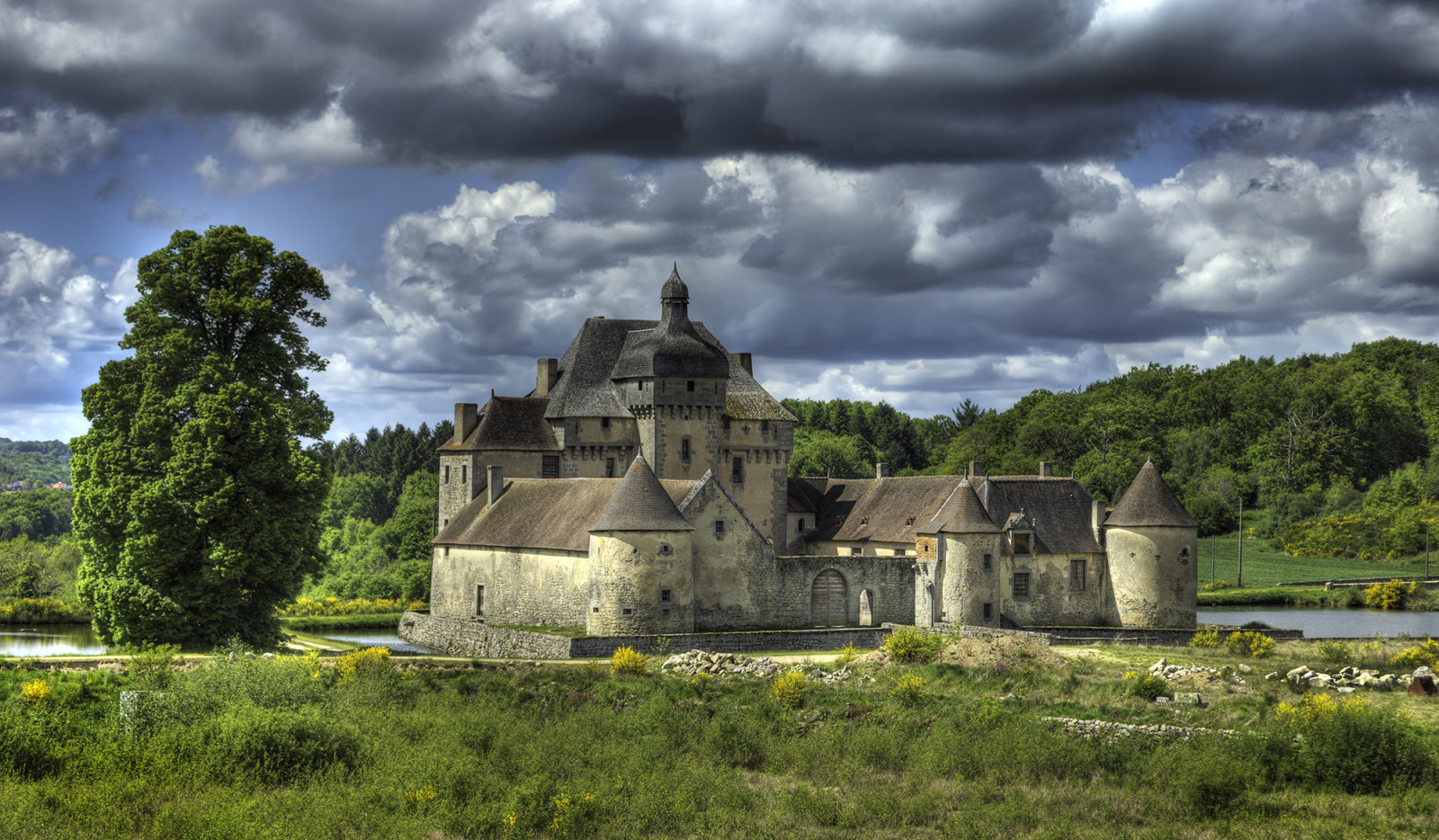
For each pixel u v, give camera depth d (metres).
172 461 60.66
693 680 52.91
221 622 62.66
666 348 87.12
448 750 40.12
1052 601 78.62
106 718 41.78
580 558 71.44
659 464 86.62
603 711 47.88
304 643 80.00
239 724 38.94
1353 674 52.97
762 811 36.00
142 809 33.69
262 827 32.00
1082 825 34.34
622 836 33.28
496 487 84.81
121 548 61.91
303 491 63.41
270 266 65.69
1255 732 41.09
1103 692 48.97
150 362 62.19
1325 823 33.81
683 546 69.06
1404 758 37.47
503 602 78.88
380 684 49.44
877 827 34.62
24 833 31.17
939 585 74.00
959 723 44.34
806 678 54.44
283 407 63.59
